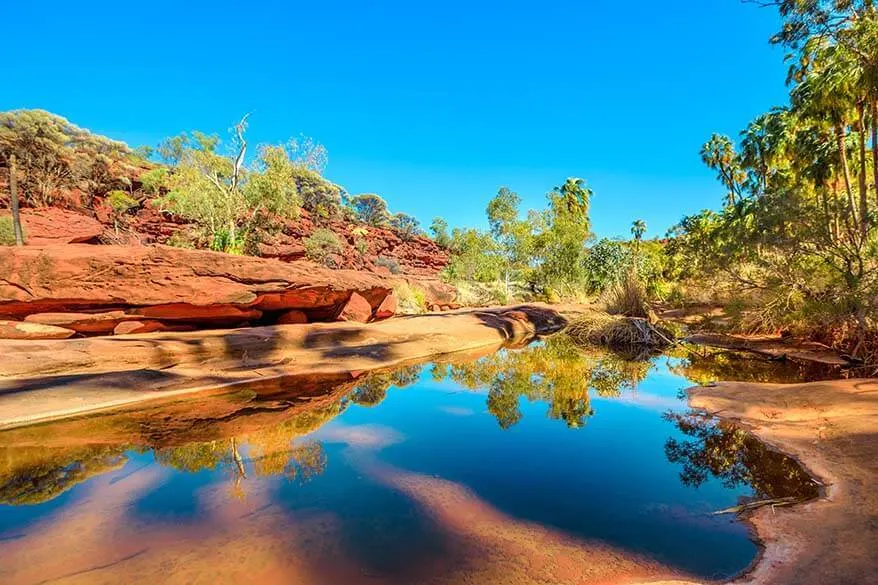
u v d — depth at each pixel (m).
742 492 3.50
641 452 4.50
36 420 5.32
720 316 16.27
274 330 10.31
